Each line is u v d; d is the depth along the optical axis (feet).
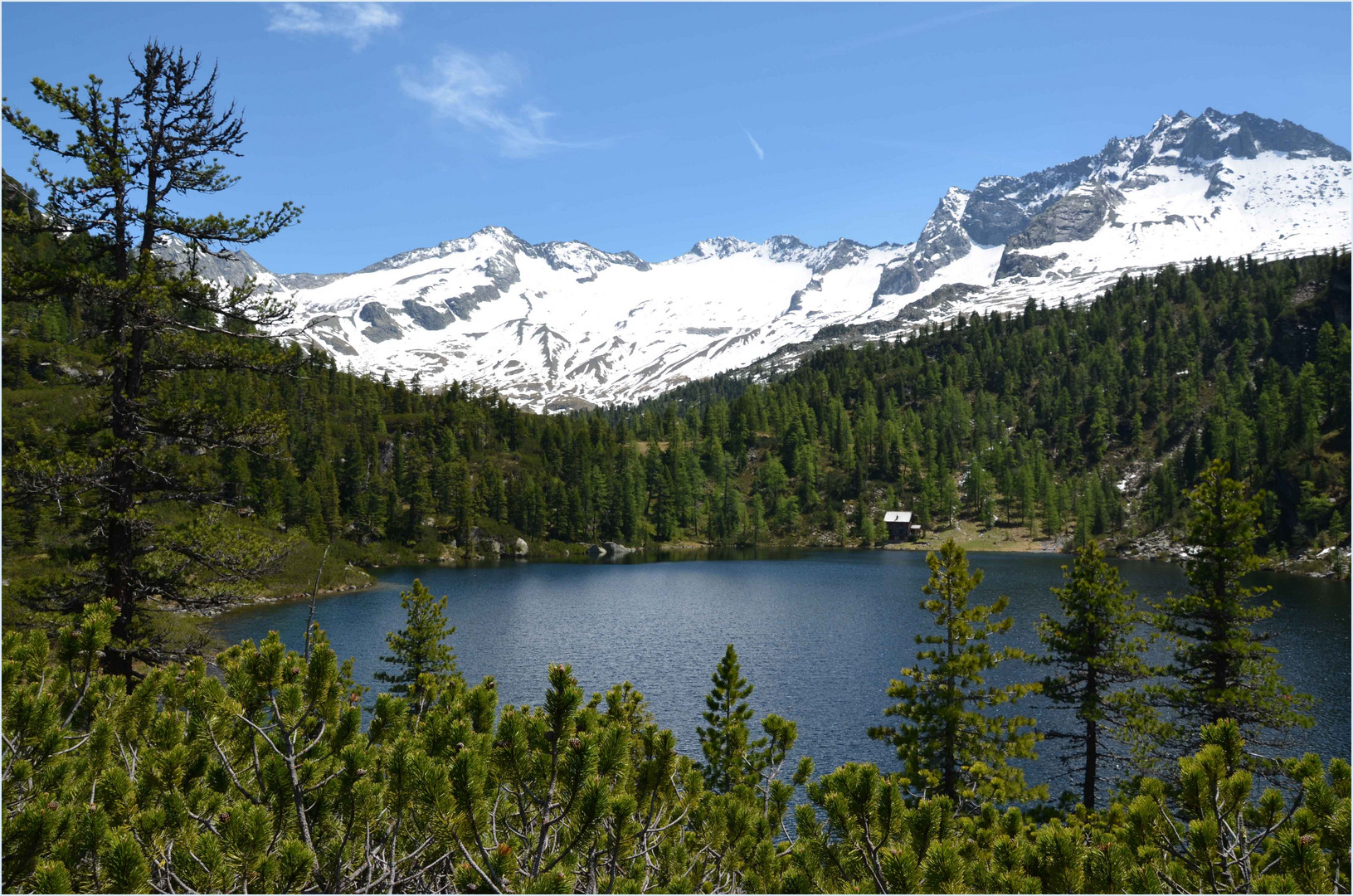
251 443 72.13
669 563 463.42
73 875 19.76
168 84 67.00
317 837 24.79
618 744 23.48
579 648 210.38
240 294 70.54
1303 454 435.12
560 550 520.83
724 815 30.91
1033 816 83.10
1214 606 93.40
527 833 24.44
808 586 350.02
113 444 65.67
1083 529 530.27
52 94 62.54
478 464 578.66
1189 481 540.11
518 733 23.89
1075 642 96.53
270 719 27.20
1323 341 591.78
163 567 69.51
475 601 300.20
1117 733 93.81
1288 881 22.67
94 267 64.85
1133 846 27.63
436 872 26.25
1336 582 325.83
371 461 529.04
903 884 25.04
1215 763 25.88
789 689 165.37
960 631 91.40
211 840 20.85
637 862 27.43
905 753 88.48
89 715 28.96
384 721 25.68
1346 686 161.27
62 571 66.39
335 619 240.53
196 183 68.80
